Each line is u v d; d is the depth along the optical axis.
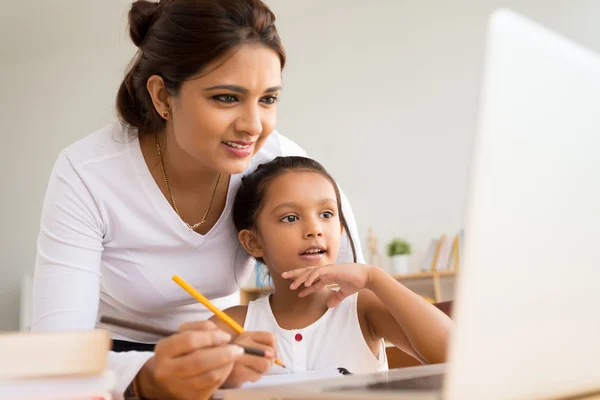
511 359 0.42
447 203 4.32
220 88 0.95
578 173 0.45
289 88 4.69
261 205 1.22
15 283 4.91
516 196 0.41
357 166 4.51
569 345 0.46
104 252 1.19
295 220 1.20
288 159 1.28
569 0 4.16
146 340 1.29
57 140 5.03
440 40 4.43
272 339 0.81
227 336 0.70
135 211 1.17
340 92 4.60
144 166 1.16
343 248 1.33
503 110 0.40
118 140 1.18
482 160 0.39
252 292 3.96
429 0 4.47
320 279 1.08
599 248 0.46
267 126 1.02
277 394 0.51
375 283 1.07
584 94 0.45
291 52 4.71
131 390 0.74
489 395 0.41
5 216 5.00
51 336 0.44
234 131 0.98
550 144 0.43
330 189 1.23
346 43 4.62
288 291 1.20
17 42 4.91
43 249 1.08
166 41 1.00
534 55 0.41
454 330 0.39
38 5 4.43
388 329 1.15
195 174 1.16
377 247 4.39
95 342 0.45
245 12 0.96
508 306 0.41
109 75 5.01
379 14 4.57
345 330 1.16
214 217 1.25
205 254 1.24
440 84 4.41
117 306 1.27
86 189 1.12
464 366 0.40
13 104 5.11
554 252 0.44
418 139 4.42
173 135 1.10
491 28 0.40
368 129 4.52
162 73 1.01
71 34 4.84
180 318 1.30
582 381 0.48
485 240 0.40
